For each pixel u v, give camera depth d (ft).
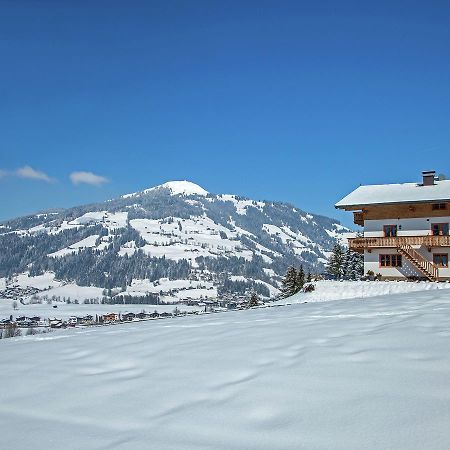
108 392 19.70
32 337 36.32
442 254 117.29
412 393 16.19
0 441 15.65
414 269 119.96
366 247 123.65
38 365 25.08
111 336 32.12
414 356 19.97
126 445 14.61
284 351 22.88
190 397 18.17
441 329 24.20
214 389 18.70
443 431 13.41
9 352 29.25
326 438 13.84
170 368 22.17
